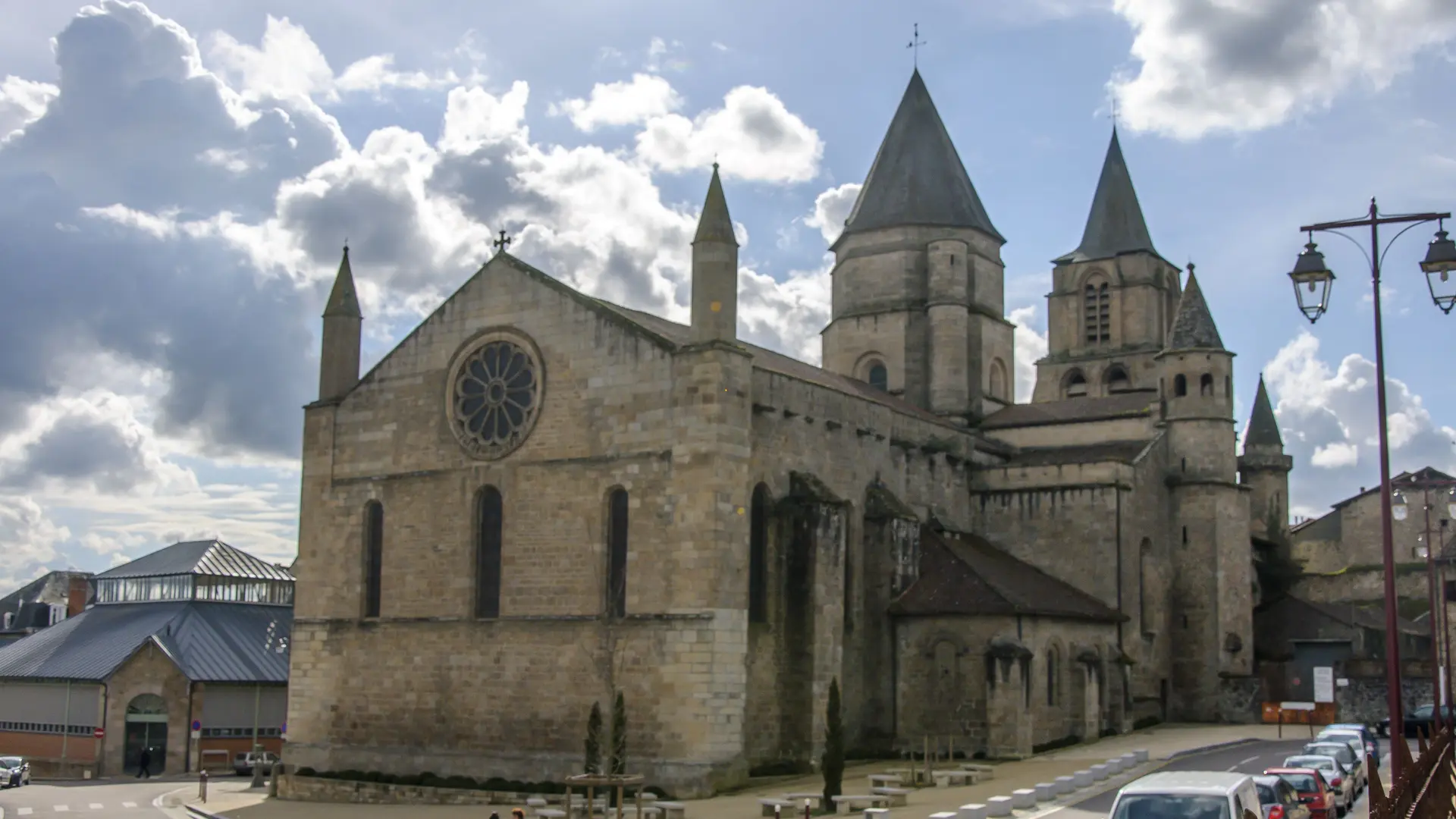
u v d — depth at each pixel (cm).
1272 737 6988
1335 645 8869
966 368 8675
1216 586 7988
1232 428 8244
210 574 10462
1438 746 3584
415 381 6750
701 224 5897
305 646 6894
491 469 6388
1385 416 3528
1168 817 2689
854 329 8962
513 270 6469
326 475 6994
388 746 6500
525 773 6009
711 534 5631
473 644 6303
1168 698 7944
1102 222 10844
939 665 6462
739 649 5678
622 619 5841
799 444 6362
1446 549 9444
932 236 8912
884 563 6688
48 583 14988
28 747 9400
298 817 5741
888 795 4838
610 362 6062
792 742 6016
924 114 9206
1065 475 7625
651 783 5591
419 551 6588
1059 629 6688
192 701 9006
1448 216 3603
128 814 6216
